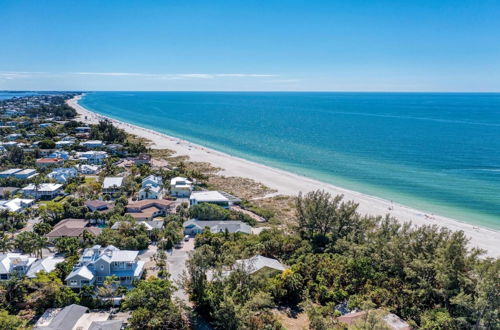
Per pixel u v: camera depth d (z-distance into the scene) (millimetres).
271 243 69688
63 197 104562
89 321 47781
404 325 47562
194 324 49406
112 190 107688
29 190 104062
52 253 69062
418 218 96438
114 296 53656
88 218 84875
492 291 44469
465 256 57250
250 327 45688
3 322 42875
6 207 87125
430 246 58875
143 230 77188
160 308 48125
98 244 69812
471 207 106625
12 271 56812
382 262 61250
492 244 81375
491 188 122562
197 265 53594
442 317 46344
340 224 77000
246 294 51281
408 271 54875
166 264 66312
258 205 106562
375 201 109438
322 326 45938
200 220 89562
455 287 50625
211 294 51344
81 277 55406
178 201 106125
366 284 56531
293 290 56125
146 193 105375
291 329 49156
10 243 66812
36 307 50219
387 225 71562
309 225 78500
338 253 68875
